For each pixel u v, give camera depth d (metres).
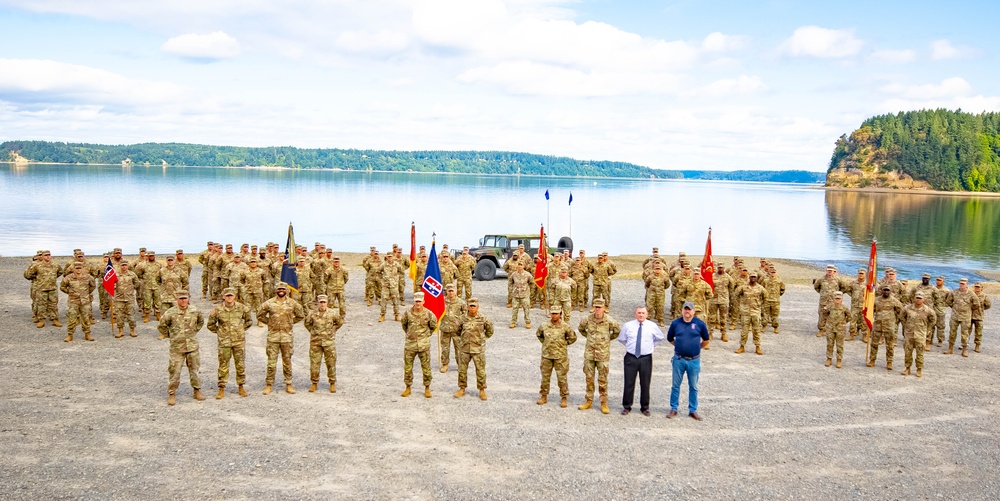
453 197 113.94
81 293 16.09
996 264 44.09
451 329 13.61
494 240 30.16
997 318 22.50
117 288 16.52
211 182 153.25
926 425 11.41
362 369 14.33
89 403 11.53
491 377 13.86
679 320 11.61
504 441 10.20
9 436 9.86
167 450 9.53
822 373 14.77
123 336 16.75
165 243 45.88
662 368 14.96
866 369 15.26
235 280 18.83
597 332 11.72
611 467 9.30
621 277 31.06
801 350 17.06
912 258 47.06
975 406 12.55
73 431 10.16
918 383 14.11
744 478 9.05
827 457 9.88
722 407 12.16
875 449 10.24
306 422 10.86
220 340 12.02
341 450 9.70
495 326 19.09
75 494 8.09
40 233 49.44
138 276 18.91
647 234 62.25
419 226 62.16
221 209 77.31
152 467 8.94
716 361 15.70
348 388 12.90
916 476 9.27
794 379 14.20
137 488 8.30
